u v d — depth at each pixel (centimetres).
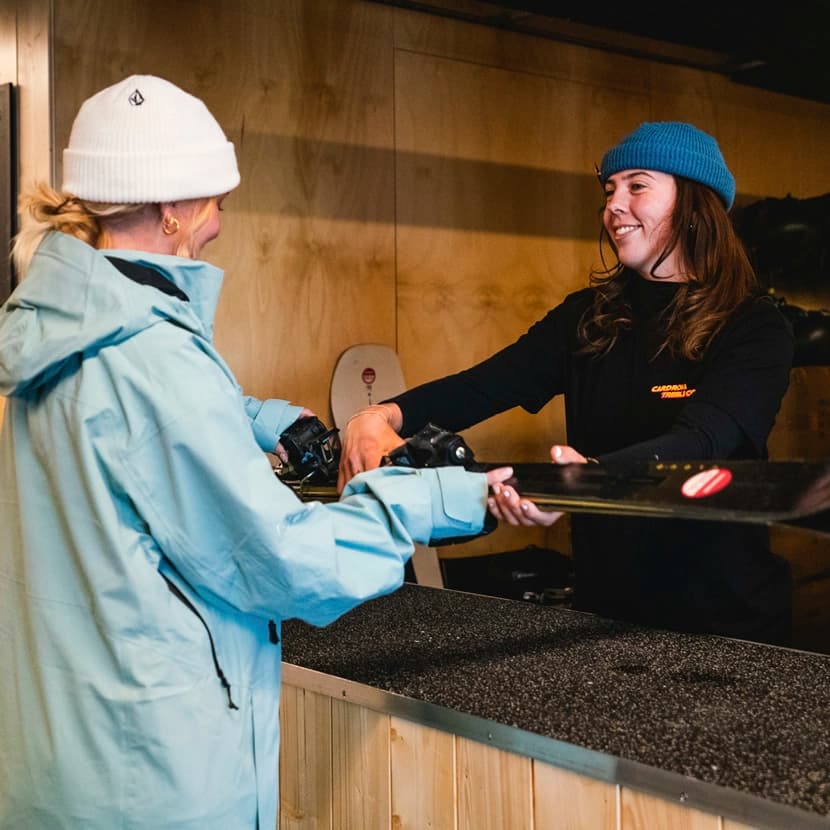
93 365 114
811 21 275
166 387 112
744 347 169
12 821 118
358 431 178
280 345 308
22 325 117
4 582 121
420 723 138
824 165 437
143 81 122
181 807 112
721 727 122
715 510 118
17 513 121
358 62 319
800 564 395
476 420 198
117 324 112
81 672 114
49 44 261
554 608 189
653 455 150
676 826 111
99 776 113
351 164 319
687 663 150
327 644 165
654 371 181
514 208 357
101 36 270
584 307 194
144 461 113
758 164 414
